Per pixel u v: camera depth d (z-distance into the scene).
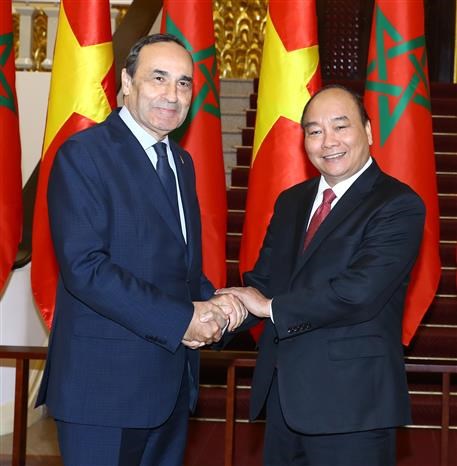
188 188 2.79
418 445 4.80
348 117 2.78
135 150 2.60
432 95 8.04
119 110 2.73
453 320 5.62
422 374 5.35
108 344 2.53
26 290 4.84
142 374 2.54
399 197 2.76
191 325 2.53
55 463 4.34
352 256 2.74
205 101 4.59
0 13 4.49
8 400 4.83
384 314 2.78
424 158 4.45
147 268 2.54
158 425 2.57
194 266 2.72
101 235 2.50
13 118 4.52
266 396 2.85
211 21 4.61
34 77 6.43
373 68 4.47
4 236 4.48
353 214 2.78
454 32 9.20
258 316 2.79
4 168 4.48
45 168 4.48
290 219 2.98
